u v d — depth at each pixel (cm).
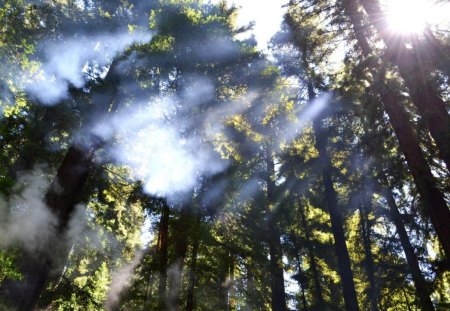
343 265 1563
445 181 934
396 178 1128
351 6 1218
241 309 1853
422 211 1062
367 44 1155
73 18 1266
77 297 1112
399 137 993
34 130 1149
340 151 1677
